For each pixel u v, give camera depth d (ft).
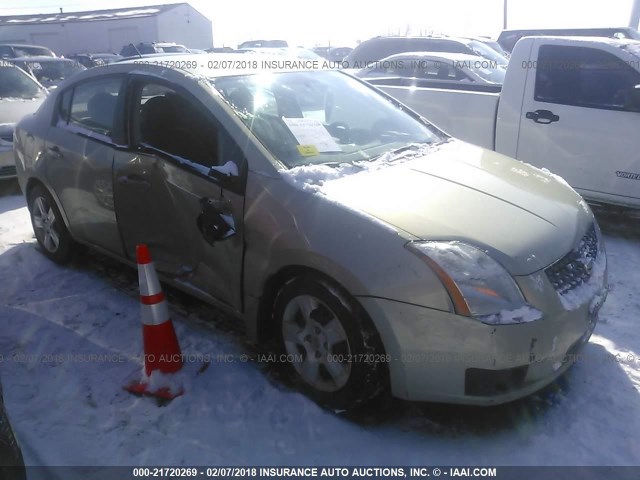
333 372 8.80
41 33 137.39
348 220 8.32
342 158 10.23
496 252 7.97
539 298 7.86
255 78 11.39
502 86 18.57
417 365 7.91
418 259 7.75
